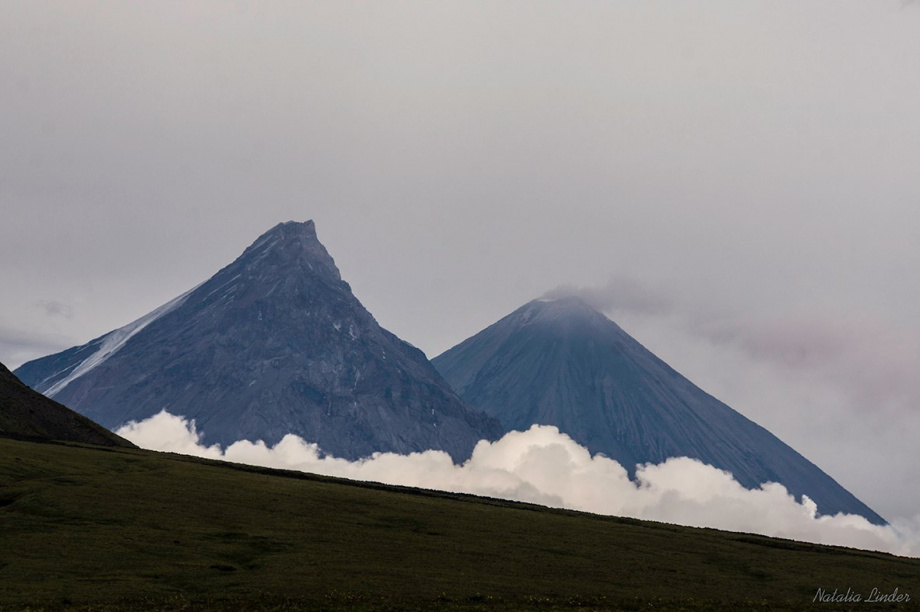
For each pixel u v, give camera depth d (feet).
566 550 485.97
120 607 321.93
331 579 383.65
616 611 348.79
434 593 370.73
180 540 434.30
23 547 400.06
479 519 553.64
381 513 542.16
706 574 459.73
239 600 340.39
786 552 539.70
